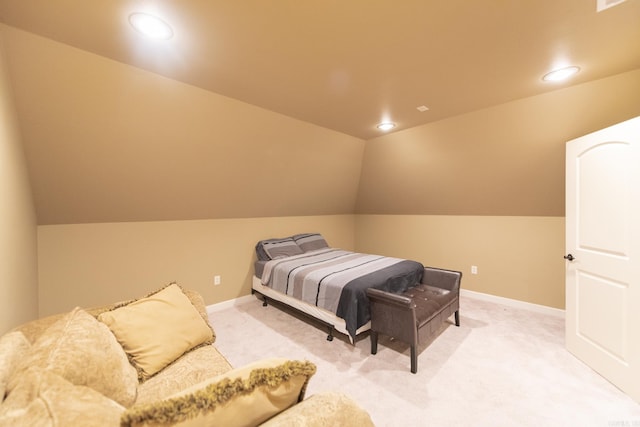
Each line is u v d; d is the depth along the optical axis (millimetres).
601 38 1597
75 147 2129
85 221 2654
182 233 3273
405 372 2115
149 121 2246
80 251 2641
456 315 2889
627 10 1359
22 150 1905
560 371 2090
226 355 2408
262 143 3055
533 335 2684
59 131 1994
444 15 1390
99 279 2746
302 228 4570
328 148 3680
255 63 1845
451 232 4035
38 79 1712
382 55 1757
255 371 743
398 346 2514
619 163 1884
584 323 2182
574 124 2445
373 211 5020
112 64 1814
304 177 3885
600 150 2025
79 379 920
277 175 3576
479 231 3754
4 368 881
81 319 1179
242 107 2561
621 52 1744
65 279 2566
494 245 3625
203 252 3441
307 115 2869
